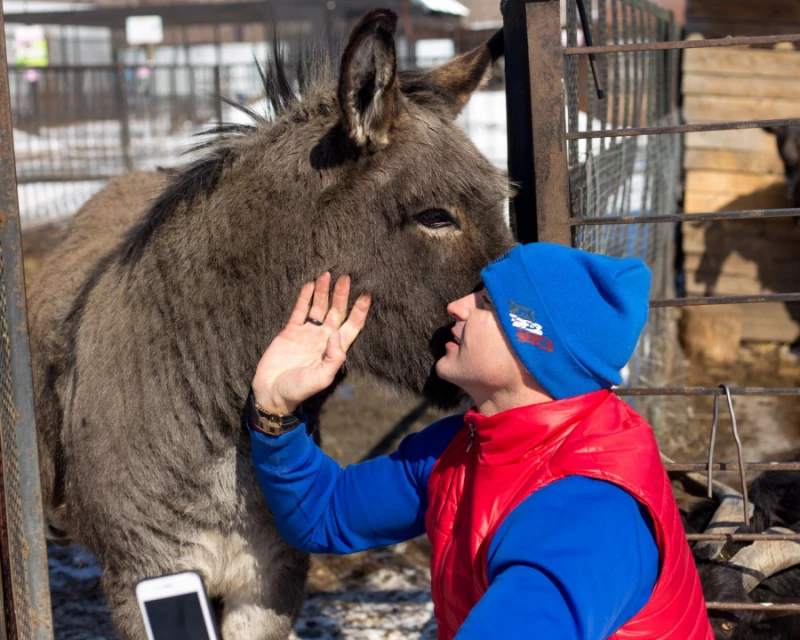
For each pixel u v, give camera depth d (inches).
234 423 87.0
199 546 89.9
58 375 100.1
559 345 61.9
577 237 98.1
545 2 81.8
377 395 230.2
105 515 89.1
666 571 60.2
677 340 255.8
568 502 58.7
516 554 55.7
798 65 248.8
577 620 51.9
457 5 603.2
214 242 86.0
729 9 252.8
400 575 150.2
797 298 84.5
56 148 423.2
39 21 666.8
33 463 74.3
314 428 94.1
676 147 256.1
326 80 91.4
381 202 81.4
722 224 260.1
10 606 73.3
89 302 95.9
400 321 83.3
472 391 67.4
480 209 81.7
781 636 100.1
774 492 113.3
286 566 95.2
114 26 690.8
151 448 87.4
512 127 91.7
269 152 86.5
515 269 63.3
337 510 80.5
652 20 195.6
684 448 192.7
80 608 138.3
